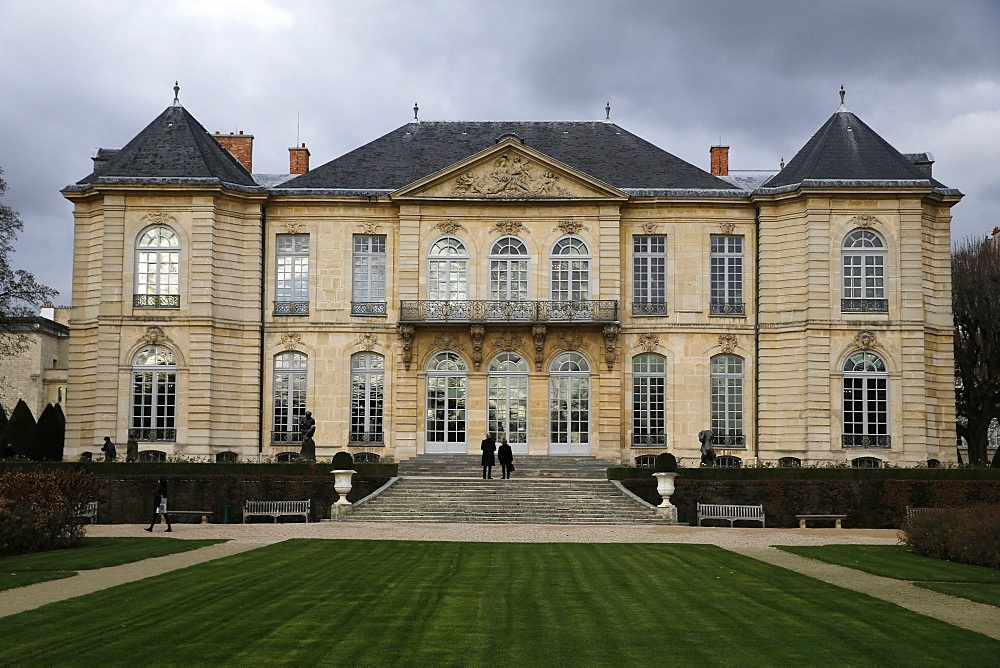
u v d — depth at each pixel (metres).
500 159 48.97
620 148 52.09
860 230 47.38
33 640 14.88
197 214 47.16
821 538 31.62
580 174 48.44
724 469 39.50
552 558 24.48
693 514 37.44
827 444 46.31
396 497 37.88
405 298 48.47
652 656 14.32
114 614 16.73
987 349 53.72
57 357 68.75
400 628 15.82
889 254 47.19
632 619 16.70
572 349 48.56
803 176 48.12
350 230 49.09
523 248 48.88
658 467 40.50
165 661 13.77
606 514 36.41
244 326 48.03
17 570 21.81
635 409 48.69
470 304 48.12
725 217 49.22
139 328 46.66
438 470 45.03
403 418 48.06
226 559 23.77
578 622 16.42
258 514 36.69
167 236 47.28
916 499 37.41
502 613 17.06
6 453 48.03
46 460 45.28
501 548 26.70
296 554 24.84
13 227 47.69
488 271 48.75
